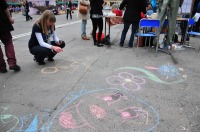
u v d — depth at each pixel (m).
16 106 2.90
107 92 3.31
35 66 4.45
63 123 2.55
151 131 2.42
